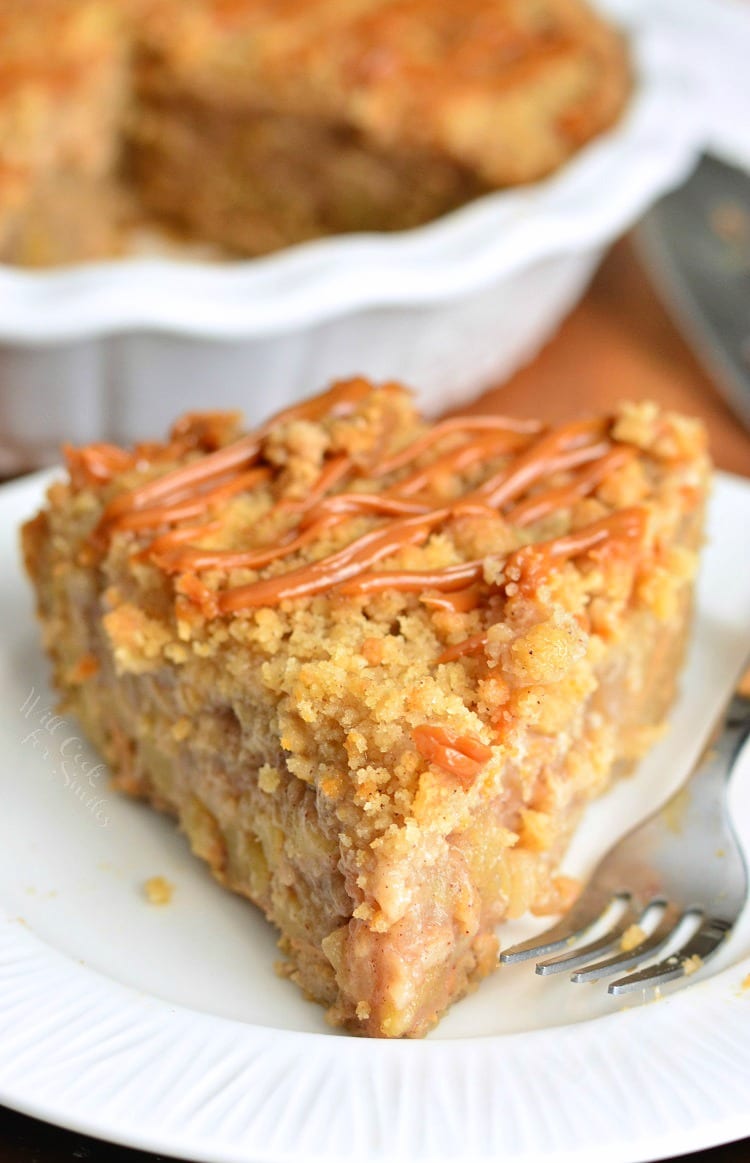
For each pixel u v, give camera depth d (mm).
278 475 538
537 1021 486
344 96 795
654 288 848
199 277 670
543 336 779
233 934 512
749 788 543
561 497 528
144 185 882
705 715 577
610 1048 462
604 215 717
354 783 472
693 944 495
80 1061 454
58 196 822
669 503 538
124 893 521
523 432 554
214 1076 453
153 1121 441
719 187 832
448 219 716
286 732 484
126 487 536
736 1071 454
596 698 517
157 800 543
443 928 476
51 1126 473
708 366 766
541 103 780
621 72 812
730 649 593
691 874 514
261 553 512
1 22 830
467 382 756
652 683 550
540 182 772
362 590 499
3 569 602
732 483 628
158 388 691
